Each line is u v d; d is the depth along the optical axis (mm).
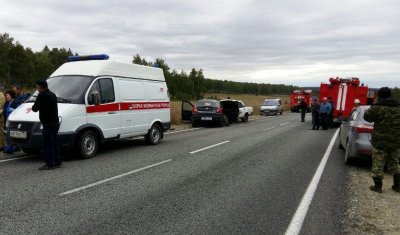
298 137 15672
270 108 37781
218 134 16359
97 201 5758
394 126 6750
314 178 7715
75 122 9047
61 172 7777
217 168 8523
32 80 61781
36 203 5586
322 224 4996
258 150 11531
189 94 73812
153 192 6348
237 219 5082
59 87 9609
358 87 22469
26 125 8586
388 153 6988
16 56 59062
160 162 9133
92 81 9672
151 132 12234
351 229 4871
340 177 7953
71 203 5621
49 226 4664
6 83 57062
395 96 7145
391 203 6168
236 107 23406
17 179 7074
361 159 9211
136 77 11414
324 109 19734
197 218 5086
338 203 5992
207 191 6480
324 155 10891
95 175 7531
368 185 7363
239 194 6332
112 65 10445
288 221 5055
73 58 10914
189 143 12945
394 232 4840
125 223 4832
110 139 10352
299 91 47375
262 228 4773
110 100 10188
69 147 8938
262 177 7684
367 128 8812
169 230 4625
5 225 4672
